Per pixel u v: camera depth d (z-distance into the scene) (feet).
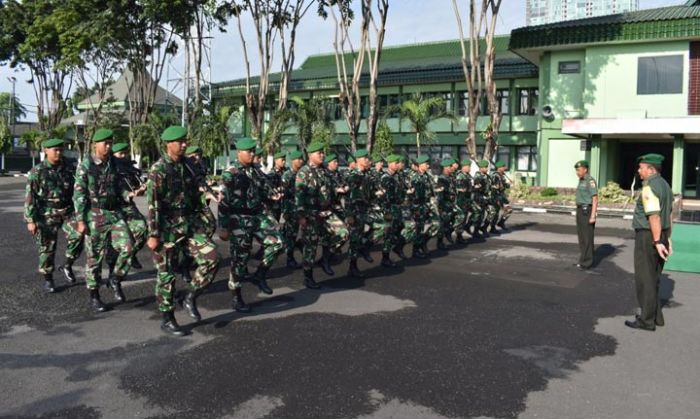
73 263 27.50
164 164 17.84
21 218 48.83
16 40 105.40
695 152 72.69
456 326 19.21
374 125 69.21
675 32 67.26
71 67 95.71
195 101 100.27
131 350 16.60
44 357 16.01
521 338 18.02
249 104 80.89
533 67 88.69
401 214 30.60
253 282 25.52
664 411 12.92
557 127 77.41
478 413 12.71
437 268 29.66
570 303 22.58
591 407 13.08
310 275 24.80
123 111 131.64
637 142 76.33
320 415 12.54
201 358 15.97
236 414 12.56
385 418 12.42
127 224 22.17
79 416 12.46
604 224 50.49
